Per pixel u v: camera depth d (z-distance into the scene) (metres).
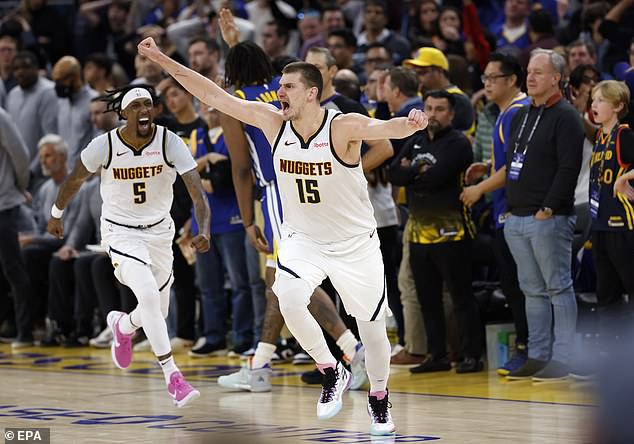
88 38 37.56
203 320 26.97
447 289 22.27
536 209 19.34
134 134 16.66
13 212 28.36
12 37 33.78
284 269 13.55
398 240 23.72
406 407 16.62
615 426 8.06
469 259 21.17
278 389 19.47
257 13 34.00
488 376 20.47
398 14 33.19
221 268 25.06
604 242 18.88
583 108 21.64
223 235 24.22
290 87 13.27
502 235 20.73
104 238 17.08
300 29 32.28
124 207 16.92
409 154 21.28
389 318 24.88
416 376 20.88
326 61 19.28
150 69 28.59
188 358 25.02
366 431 14.21
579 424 8.94
